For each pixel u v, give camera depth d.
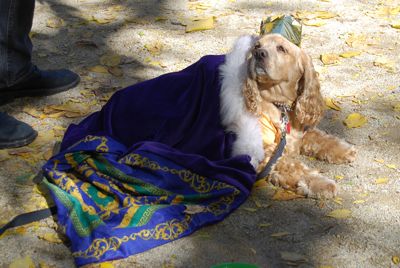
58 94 2.76
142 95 2.39
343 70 2.85
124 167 2.23
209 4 3.44
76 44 3.11
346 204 2.20
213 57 2.40
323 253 2.05
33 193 2.27
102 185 2.19
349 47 3.01
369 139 2.47
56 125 2.58
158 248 2.07
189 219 2.12
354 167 2.35
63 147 2.38
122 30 3.21
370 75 2.81
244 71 2.28
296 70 2.29
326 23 3.20
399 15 3.27
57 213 2.15
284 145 2.31
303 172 2.28
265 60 2.21
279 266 2.01
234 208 2.17
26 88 2.71
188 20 3.28
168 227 2.09
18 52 2.59
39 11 3.41
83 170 2.24
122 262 2.03
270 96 2.31
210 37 3.13
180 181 2.21
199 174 2.22
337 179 2.31
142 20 3.30
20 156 2.42
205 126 2.31
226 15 3.32
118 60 2.96
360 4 3.39
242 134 2.26
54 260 2.05
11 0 2.48
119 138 2.37
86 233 2.07
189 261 2.03
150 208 2.12
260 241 2.09
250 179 2.23
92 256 2.02
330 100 2.67
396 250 2.05
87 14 3.38
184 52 3.02
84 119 2.47
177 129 2.33
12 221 2.15
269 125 2.32
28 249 2.08
